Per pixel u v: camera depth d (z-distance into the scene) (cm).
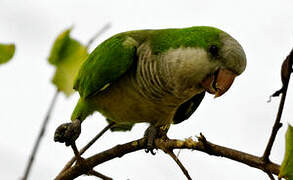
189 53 972
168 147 689
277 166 554
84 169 860
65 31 706
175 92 1027
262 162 564
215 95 973
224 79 960
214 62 966
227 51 958
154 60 1002
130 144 853
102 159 856
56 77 710
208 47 964
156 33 1044
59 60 710
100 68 1036
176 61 980
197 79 989
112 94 1058
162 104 1055
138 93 1034
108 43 1082
